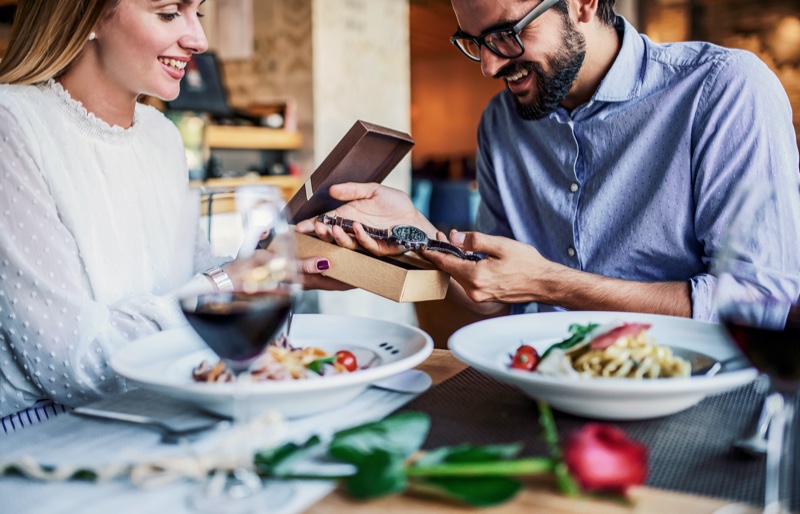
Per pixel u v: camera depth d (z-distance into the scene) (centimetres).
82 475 66
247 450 69
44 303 122
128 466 66
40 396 130
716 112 150
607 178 163
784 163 148
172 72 146
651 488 63
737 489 63
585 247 169
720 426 79
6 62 144
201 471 65
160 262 157
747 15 856
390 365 81
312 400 79
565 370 83
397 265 130
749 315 69
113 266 146
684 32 884
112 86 147
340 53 495
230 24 495
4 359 127
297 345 105
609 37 161
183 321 127
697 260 158
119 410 88
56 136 139
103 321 121
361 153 133
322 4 473
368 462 62
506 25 148
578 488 61
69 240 131
